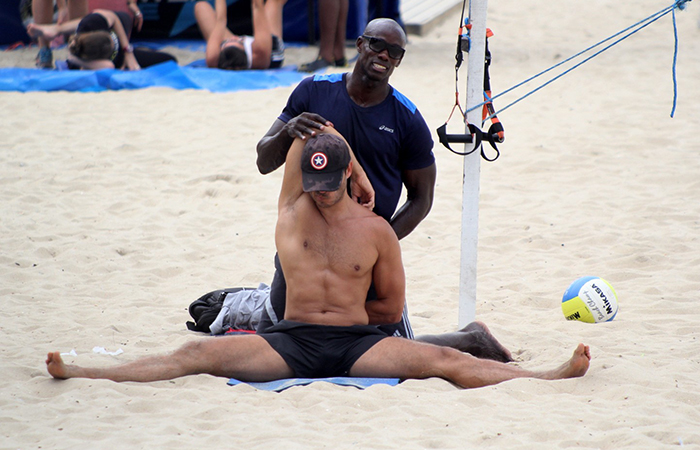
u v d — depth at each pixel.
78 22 51.84
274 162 17.61
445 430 14.06
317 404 15.12
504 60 56.62
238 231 29.30
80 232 28.55
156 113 44.28
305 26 61.53
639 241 27.14
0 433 13.88
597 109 45.12
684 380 16.36
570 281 24.22
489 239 28.23
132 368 16.25
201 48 58.09
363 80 16.84
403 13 70.94
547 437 13.86
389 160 17.48
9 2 58.00
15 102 45.56
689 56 56.41
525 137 40.69
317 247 16.69
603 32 64.75
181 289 23.91
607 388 15.98
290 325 16.75
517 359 18.55
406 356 16.52
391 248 16.70
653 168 35.41
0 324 20.31
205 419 14.62
